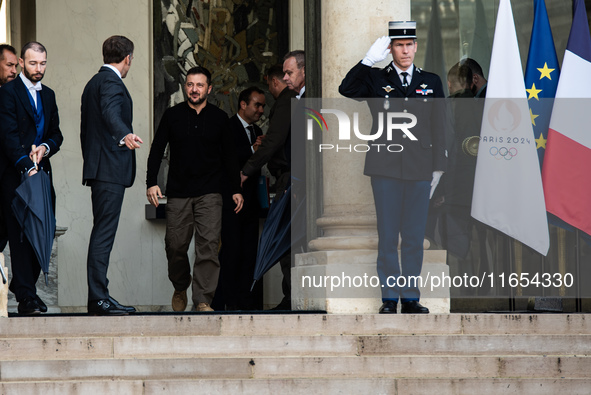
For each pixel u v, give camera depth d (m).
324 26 22.69
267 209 27.62
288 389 17.23
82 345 18.30
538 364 18.14
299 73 24.47
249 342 18.44
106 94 20.94
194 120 24.45
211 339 18.41
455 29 29.66
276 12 31.27
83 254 29.81
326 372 17.86
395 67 20.56
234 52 31.11
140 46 30.53
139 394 17.09
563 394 17.52
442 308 21.36
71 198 29.91
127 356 18.30
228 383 17.19
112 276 29.98
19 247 21.00
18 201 20.73
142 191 30.25
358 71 20.38
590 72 23.83
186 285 25.25
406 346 18.59
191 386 17.16
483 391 17.45
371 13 22.30
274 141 24.98
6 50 23.73
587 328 19.56
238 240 26.45
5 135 21.27
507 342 18.75
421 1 29.69
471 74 24.59
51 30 30.28
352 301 21.11
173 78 30.70
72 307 29.59
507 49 23.64
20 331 18.88
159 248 30.33
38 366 17.58
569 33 25.62
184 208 24.34
